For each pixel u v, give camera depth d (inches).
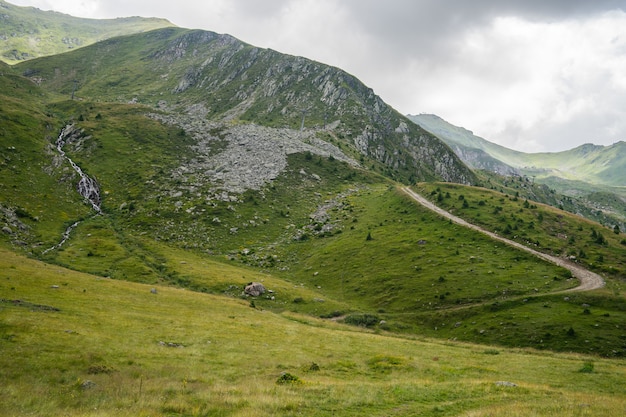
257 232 5531.5
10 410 743.1
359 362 1617.9
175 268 3954.2
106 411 763.4
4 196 4527.6
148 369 1166.3
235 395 925.2
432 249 4490.7
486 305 3105.3
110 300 2213.3
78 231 4630.9
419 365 1585.9
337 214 6348.4
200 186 6540.4
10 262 2716.5
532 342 2516.0
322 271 4456.2
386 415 838.5
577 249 4416.8
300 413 810.8
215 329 1951.3
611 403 1002.1
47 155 6250.0
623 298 2945.4
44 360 1080.2
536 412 834.8
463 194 6796.3
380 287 3809.1
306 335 2138.3
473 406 936.3
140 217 5334.6
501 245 4439.0
